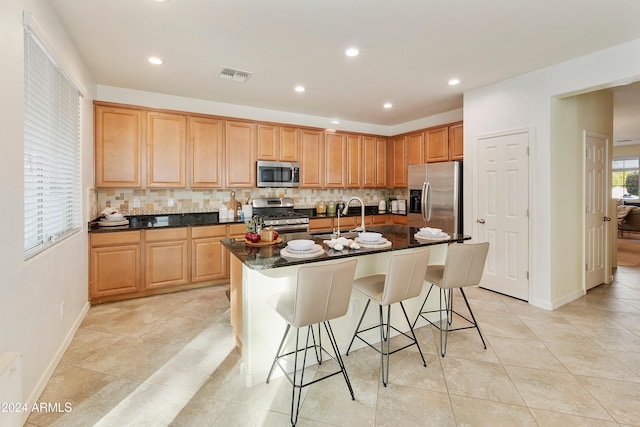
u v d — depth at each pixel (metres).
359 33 2.59
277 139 4.79
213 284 4.19
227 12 2.28
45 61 2.18
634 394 1.98
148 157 3.88
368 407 1.88
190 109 4.35
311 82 3.72
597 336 2.76
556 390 2.03
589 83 2.99
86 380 2.12
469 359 2.40
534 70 3.37
